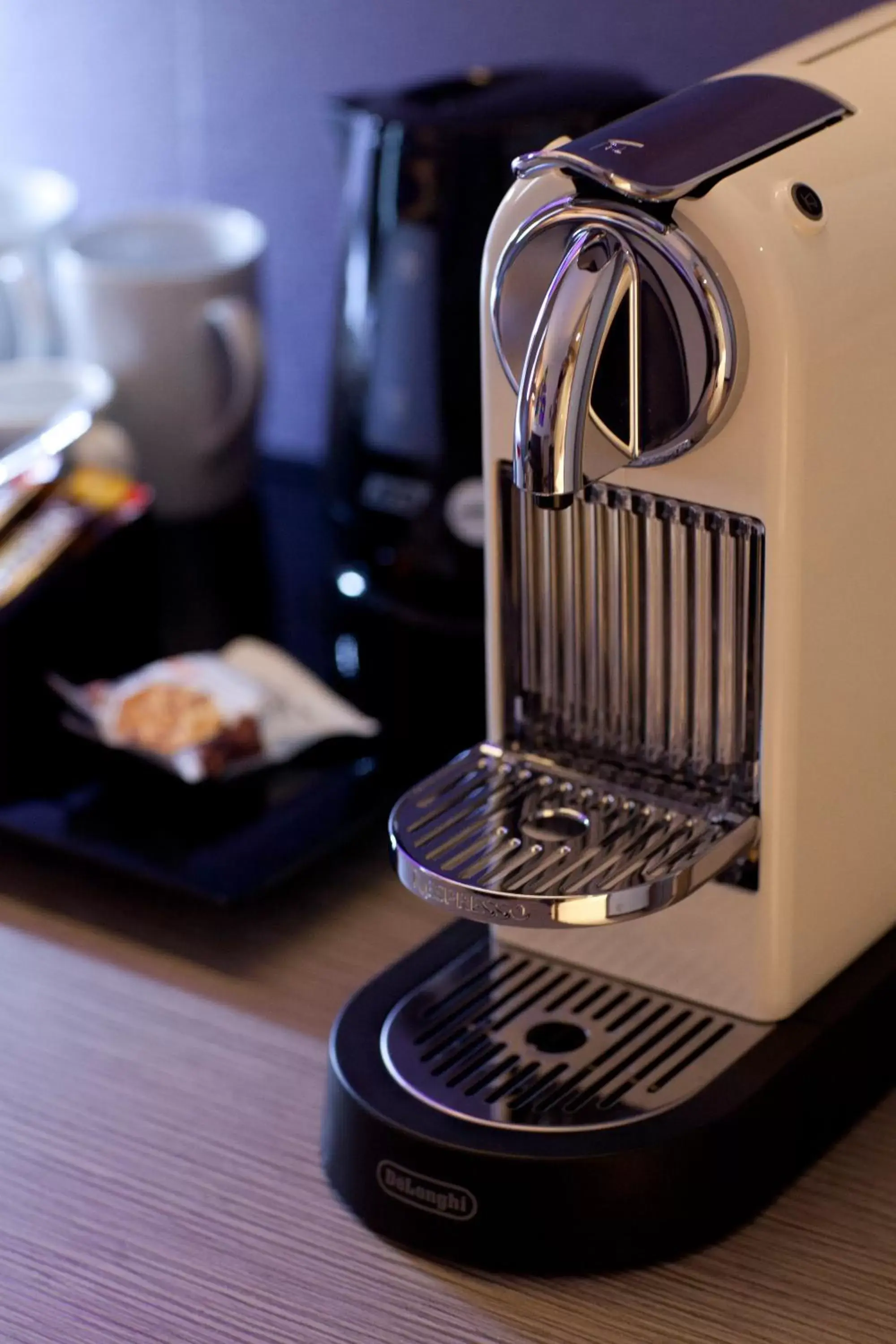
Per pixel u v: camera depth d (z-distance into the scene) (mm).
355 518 889
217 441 1015
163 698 778
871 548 539
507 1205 522
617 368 479
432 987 601
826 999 586
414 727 810
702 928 574
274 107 1032
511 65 927
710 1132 526
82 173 1135
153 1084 628
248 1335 516
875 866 599
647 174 459
